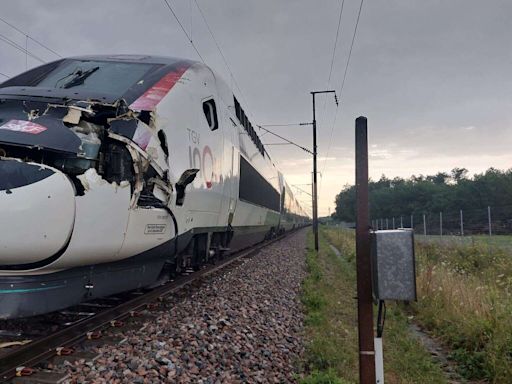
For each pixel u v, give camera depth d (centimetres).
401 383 644
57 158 536
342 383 552
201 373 536
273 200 2523
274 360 648
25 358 486
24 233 492
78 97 595
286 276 1434
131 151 618
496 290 1024
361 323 397
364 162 398
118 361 517
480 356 723
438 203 8788
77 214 534
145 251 698
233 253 1767
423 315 1056
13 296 523
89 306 765
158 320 694
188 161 801
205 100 922
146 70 789
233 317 799
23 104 580
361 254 399
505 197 8019
